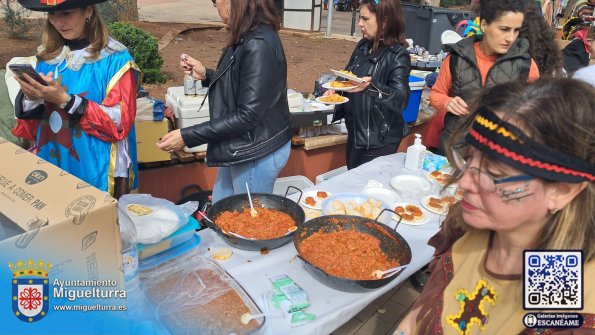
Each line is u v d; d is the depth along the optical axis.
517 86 0.81
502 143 0.77
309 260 1.55
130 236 1.17
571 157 0.73
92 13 1.98
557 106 0.74
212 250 1.66
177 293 1.33
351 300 1.43
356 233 1.71
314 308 1.38
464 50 2.74
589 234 0.81
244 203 1.89
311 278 1.54
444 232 1.19
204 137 2.00
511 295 0.93
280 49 2.04
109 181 2.11
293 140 3.66
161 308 1.25
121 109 2.03
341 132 4.02
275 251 1.68
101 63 2.01
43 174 0.98
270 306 1.38
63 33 1.97
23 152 1.08
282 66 2.08
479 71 2.70
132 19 11.34
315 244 1.64
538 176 0.75
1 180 0.96
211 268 1.45
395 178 2.48
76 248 0.85
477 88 2.71
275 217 1.82
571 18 4.70
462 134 0.93
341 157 4.11
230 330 1.20
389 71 2.76
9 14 8.74
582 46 3.59
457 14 7.75
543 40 2.89
